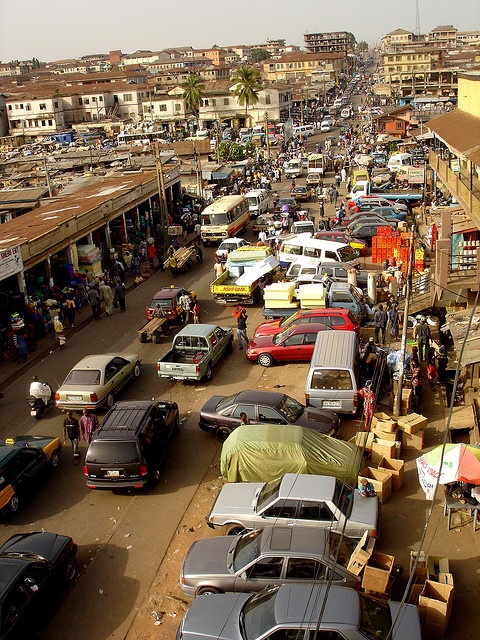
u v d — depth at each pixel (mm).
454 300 21234
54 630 11422
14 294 26844
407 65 144500
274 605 9492
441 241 21094
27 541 12492
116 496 15672
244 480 14492
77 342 26750
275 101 107750
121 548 13617
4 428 19750
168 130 110562
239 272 31281
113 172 52812
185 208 48750
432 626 10352
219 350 22828
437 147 39562
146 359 24328
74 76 161500
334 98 152750
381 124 77250
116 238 38906
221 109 111438
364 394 17688
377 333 22922
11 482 14992
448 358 20203
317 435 15195
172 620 11445
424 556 11727
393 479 14570
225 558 11516
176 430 18188
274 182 65812
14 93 127312
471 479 12125
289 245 33250
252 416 16938
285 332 22891
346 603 9344
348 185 55781
